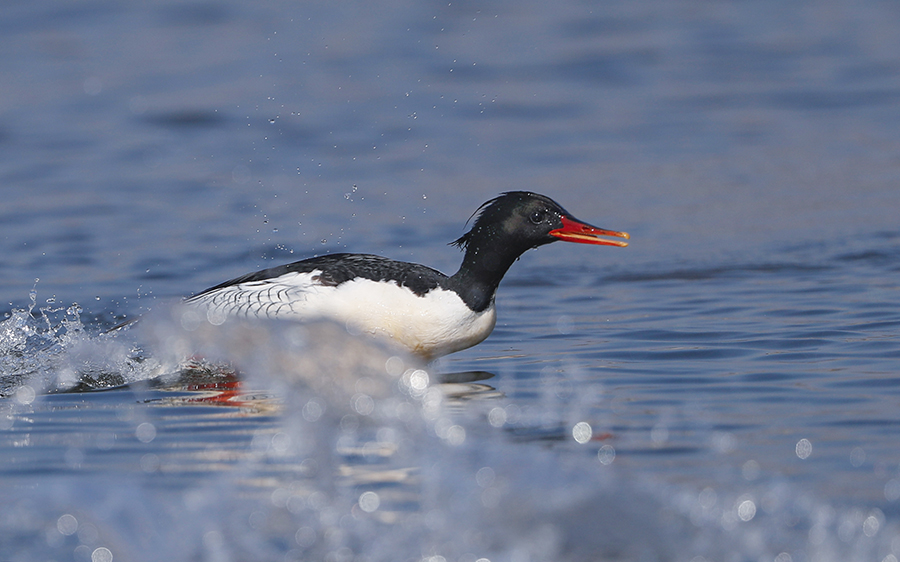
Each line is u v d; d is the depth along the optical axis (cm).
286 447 786
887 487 684
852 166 2034
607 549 627
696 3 3791
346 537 645
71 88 2814
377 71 2947
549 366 1024
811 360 1005
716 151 2192
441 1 3747
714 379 952
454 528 652
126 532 652
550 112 2581
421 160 2198
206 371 1025
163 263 1527
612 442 780
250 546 638
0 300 1340
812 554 614
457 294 1041
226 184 2042
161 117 2569
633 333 1146
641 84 2823
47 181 2069
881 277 1355
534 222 1054
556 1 3819
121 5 3706
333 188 2000
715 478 704
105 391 970
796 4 3747
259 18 3522
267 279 1059
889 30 3338
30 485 717
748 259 1483
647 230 1673
